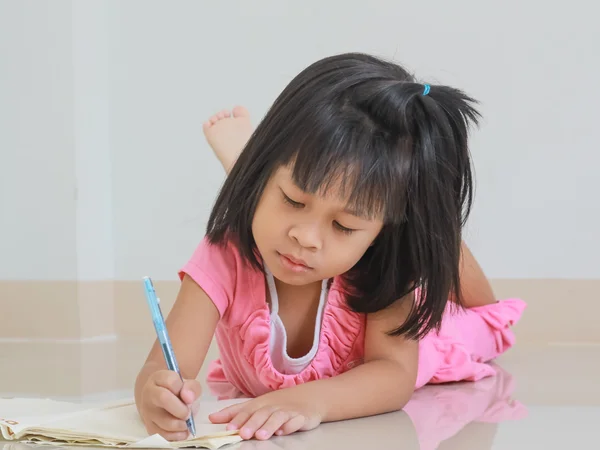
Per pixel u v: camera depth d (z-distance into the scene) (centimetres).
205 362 167
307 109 96
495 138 205
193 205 218
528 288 204
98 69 217
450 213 105
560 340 203
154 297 90
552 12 203
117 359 173
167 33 218
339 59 102
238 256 109
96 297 215
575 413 109
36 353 183
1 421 91
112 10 220
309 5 213
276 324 110
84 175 212
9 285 212
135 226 220
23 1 210
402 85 100
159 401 86
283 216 96
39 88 209
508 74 205
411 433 96
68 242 210
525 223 205
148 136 219
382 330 109
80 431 88
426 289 106
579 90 202
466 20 206
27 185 211
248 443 89
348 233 96
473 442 92
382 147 95
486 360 153
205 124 159
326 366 111
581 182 203
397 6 209
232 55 216
